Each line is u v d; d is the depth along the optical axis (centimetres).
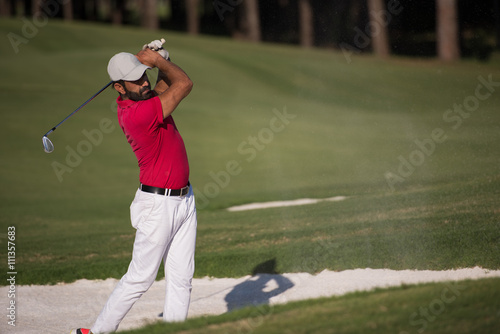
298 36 13238
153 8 15338
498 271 1733
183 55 10506
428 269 1834
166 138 1315
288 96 8294
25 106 7681
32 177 5222
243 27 15112
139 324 1642
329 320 1212
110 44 11262
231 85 8969
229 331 1214
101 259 2419
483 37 5869
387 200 2759
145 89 1316
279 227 2633
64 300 1950
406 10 7394
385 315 1212
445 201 2508
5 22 12175
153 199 1326
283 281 1950
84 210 3969
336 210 2784
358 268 1939
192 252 1399
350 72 7862
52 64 9725
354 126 5659
